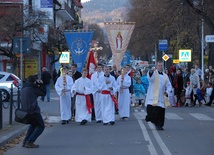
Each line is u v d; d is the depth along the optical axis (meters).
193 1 28.52
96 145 11.34
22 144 11.49
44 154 10.26
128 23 22.25
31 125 11.13
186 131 13.90
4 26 37.56
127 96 17.27
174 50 50.34
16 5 41.50
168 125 15.52
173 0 29.06
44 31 45.56
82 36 19.66
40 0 47.19
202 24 34.59
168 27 39.69
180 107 24.11
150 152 10.24
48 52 52.06
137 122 16.42
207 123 16.34
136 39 48.56
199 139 12.23
